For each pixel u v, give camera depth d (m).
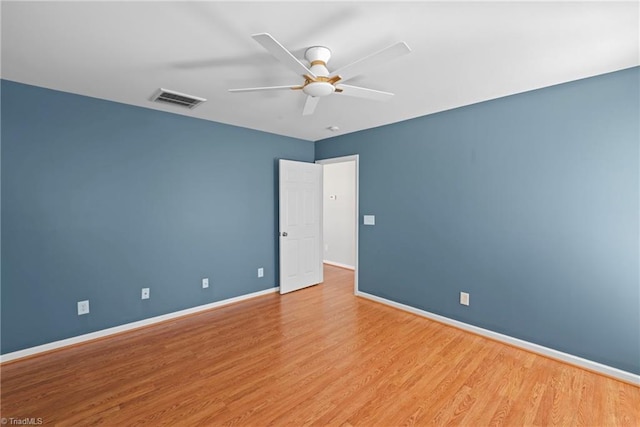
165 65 2.14
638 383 2.13
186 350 2.64
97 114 2.82
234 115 3.37
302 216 4.46
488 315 2.90
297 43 1.84
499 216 2.81
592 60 2.05
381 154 3.79
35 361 2.45
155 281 3.21
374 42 1.83
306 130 4.06
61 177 2.65
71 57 2.02
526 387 2.12
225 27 1.68
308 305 3.78
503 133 2.76
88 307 2.81
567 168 2.42
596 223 2.30
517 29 1.69
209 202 3.62
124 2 1.45
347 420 1.81
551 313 2.53
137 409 1.89
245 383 2.16
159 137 3.21
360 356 2.53
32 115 2.51
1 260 2.41
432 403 1.95
